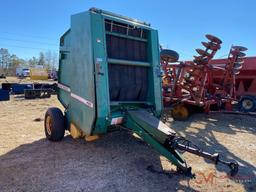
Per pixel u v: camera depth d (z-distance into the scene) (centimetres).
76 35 534
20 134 695
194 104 929
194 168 486
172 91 968
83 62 506
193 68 930
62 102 635
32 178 421
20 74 6438
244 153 591
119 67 539
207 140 698
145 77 582
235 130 822
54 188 389
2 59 10775
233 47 1020
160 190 392
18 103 1453
